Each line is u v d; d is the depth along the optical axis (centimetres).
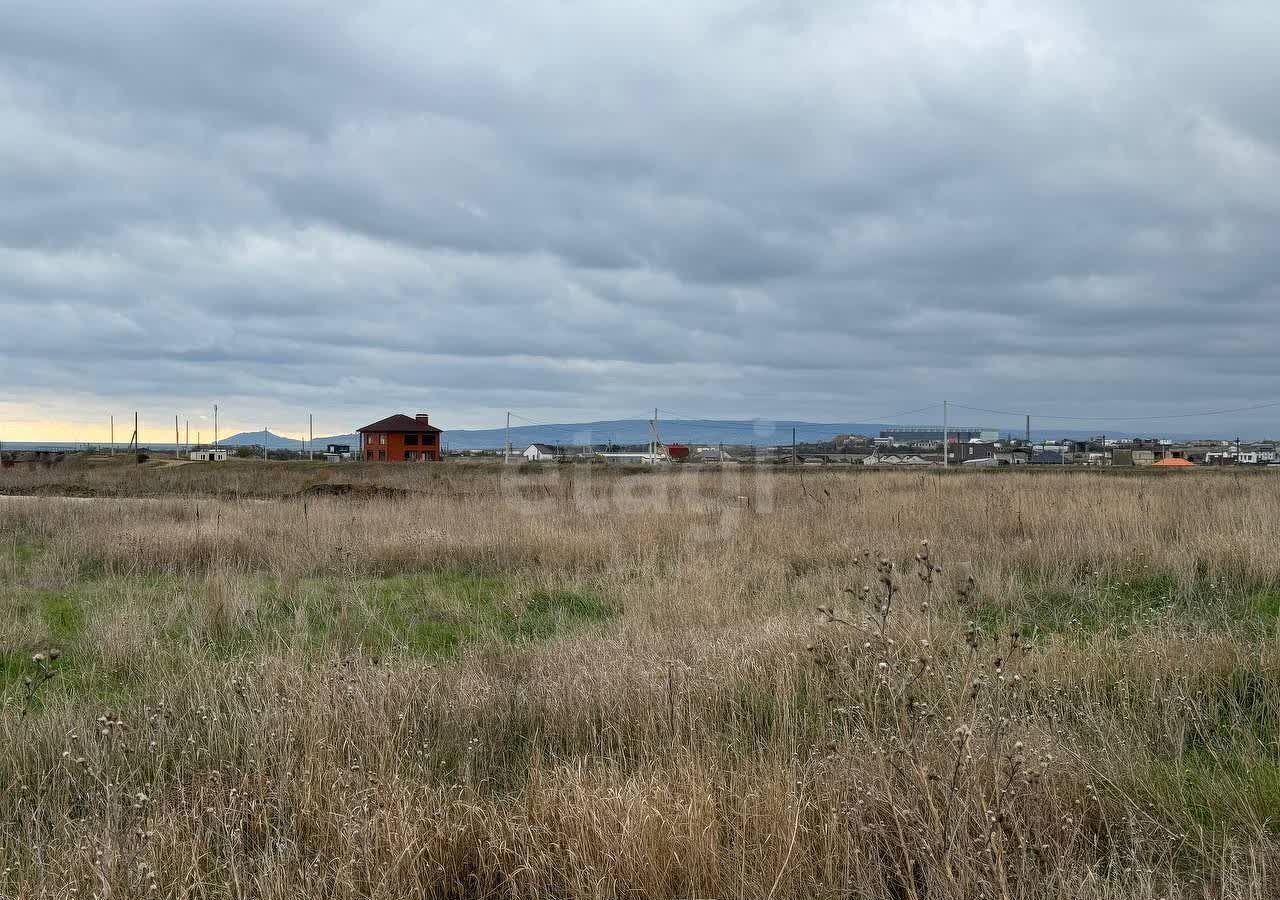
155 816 411
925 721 438
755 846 363
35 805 439
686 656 634
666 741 487
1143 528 1148
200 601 863
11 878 363
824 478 2294
